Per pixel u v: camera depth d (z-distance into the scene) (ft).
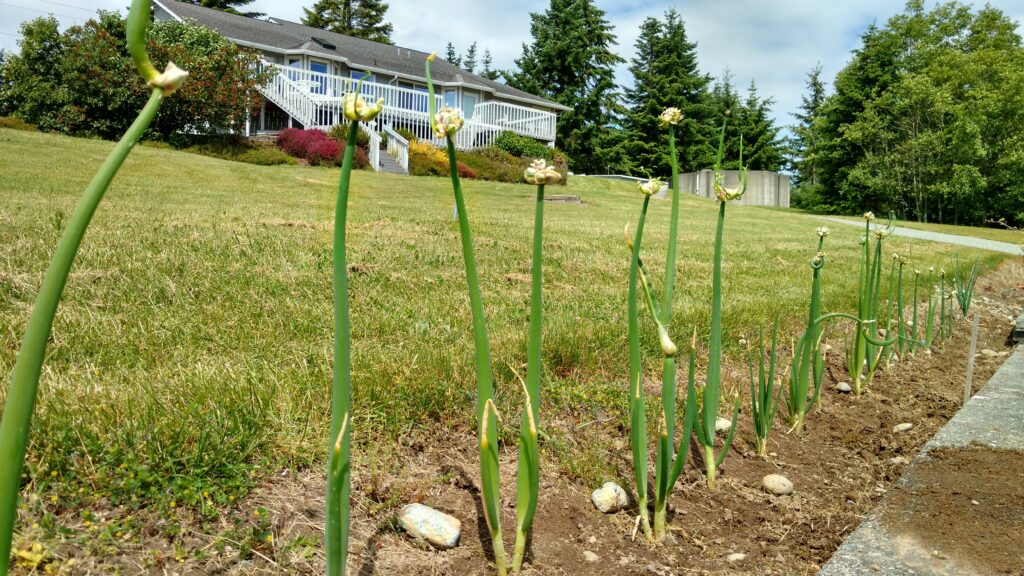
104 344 10.44
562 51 161.17
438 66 117.39
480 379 5.81
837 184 119.65
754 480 9.53
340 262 4.52
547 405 10.16
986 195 107.96
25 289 13.03
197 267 16.06
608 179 101.50
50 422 6.94
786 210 128.88
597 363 12.07
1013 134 106.01
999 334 21.03
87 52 71.36
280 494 6.83
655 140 151.12
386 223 29.27
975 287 28.81
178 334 11.19
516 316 14.55
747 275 24.90
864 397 13.74
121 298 13.14
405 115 88.99
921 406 13.42
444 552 6.63
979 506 7.97
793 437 11.23
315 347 11.05
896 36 123.44
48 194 28.48
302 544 6.15
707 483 9.09
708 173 125.70
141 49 2.49
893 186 109.70
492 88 113.80
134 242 18.20
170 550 5.78
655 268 24.27
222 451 6.94
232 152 67.92
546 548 7.03
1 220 19.88
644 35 168.55
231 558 5.83
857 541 7.29
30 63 80.38
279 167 61.77
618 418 10.22
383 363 10.07
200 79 69.41
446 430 8.86
